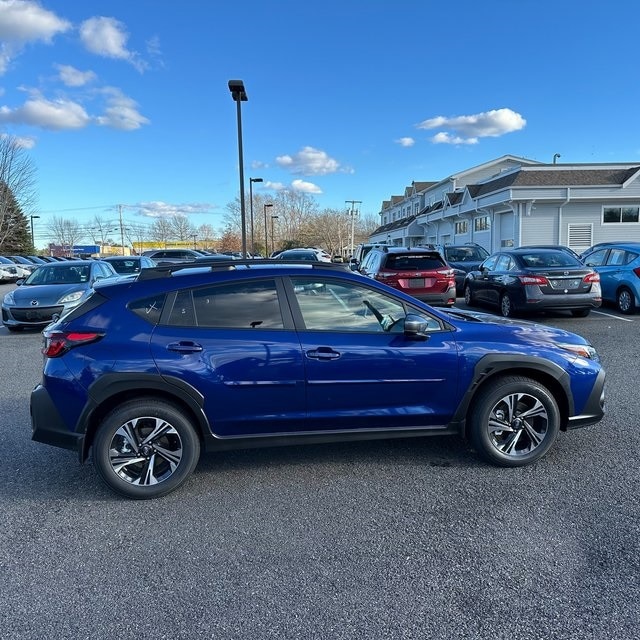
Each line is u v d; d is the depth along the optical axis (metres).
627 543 2.96
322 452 4.37
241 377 3.60
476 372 3.83
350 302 3.86
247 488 3.76
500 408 3.96
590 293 10.16
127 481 3.60
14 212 45.88
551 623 2.35
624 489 3.60
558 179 26.48
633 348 8.00
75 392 3.49
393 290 3.94
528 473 3.88
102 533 3.20
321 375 3.68
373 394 3.78
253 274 3.80
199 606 2.52
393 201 66.81
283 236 84.19
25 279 11.93
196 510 3.46
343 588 2.63
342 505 3.48
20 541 3.13
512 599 2.52
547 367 3.88
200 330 3.63
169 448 3.66
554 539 3.02
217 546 3.04
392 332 3.85
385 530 3.16
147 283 3.75
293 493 3.67
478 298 12.77
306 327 3.75
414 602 2.52
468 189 32.00
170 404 3.61
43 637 2.33
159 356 3.52
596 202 26.50
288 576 2.74
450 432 3.97
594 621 2.36
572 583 2.63
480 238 32.34
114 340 3.55
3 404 5.87
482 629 2.33
